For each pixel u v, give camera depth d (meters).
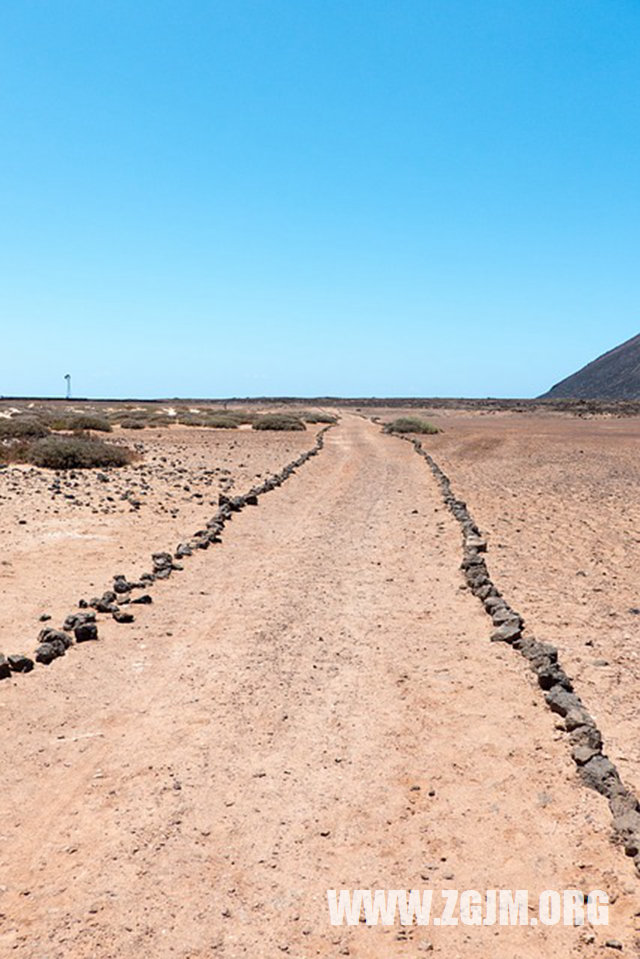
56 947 3.81
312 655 7.89
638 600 9.85
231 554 12.63
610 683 7.04
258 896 4.20
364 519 16.28
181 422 54.66
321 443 38.78
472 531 14.07
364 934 3.92
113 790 5.27
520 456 31.41
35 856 4.55
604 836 4.71
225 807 5.06
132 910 4.08
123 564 11.80
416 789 5.30
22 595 9.91
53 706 6.61
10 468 23.83
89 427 45.12
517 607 9.55
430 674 7.36
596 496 19.73
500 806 5.07
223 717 6.42
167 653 7.94
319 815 4.97
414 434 45.84
